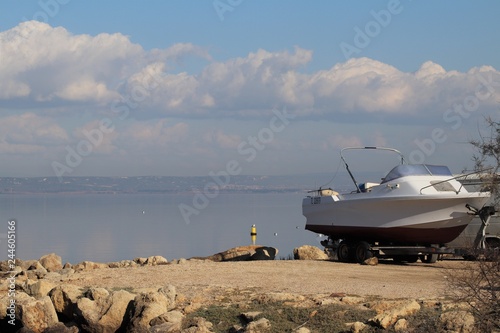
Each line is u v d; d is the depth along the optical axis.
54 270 29.48
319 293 18.89
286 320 16.72
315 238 63.34
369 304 16.98
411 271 23.73
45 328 18.88
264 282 21.30
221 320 17.38
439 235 26.09
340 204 28.91
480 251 14.62
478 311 14.26
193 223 90.56
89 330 18.48
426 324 14.83
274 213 119.44
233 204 175.25
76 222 93.81
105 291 19.20
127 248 55.97
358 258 27.30
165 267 25.28
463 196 25.12
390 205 26.80
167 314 17.50
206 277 22.58
